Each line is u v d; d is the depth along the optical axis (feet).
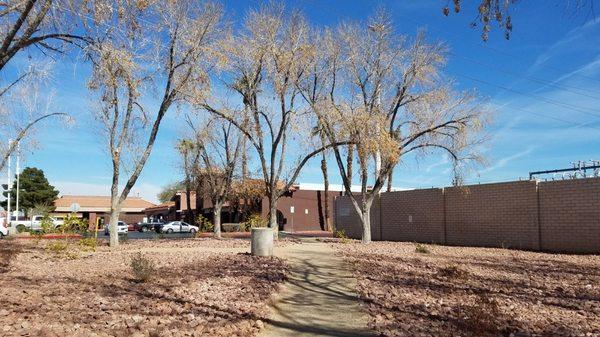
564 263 55.83
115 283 35.04
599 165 82.79
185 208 251.80
